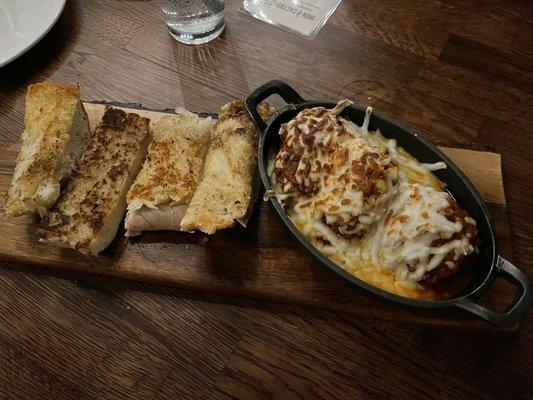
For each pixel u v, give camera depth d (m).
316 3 1.21
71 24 1.20
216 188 0.83
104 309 0.83
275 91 0.83
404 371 0.76
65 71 1.12
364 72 1.10
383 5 1.21
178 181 0.86
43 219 0.84
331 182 0.73
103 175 0.88
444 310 0.64
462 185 0.76
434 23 1.17
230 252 0.84
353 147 0.74
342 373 0.76
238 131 0.88
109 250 0.86
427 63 1.11
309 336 0.79
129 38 1.18
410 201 0.72
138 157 0.91
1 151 1.00
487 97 1.05
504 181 0.94
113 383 0.77
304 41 1.15
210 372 0.77
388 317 0.79
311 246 0.70
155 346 0.79
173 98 1.08
